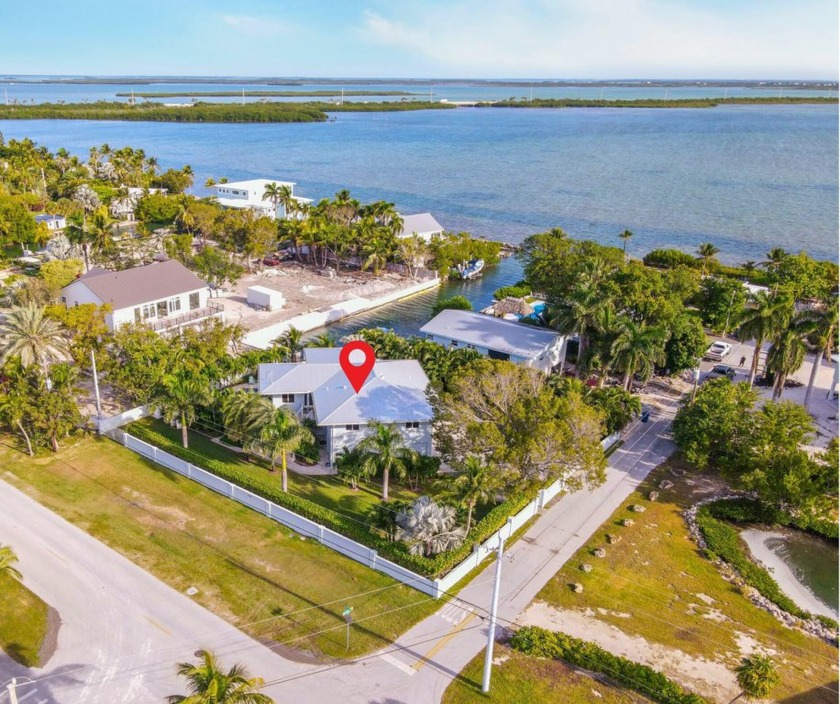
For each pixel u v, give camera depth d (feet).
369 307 306.35
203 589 122.93
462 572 127.75
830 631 118.32
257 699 79.61
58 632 111.55
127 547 134.00
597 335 214.28
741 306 261.03
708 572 133.80
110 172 544.21
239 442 175.42
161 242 342.23
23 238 347.56
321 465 168.55
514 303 286.46
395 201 592.19
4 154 571.69
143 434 176.65
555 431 134.51
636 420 198.39
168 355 195.52
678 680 105.91
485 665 100.83
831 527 146.82
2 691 99.60
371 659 107.65
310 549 135.64
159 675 103.45
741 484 164.45
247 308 288.92
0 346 189.26
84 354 193.77
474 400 147.02
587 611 120.57
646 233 492.13
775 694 103.40
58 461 165.99
